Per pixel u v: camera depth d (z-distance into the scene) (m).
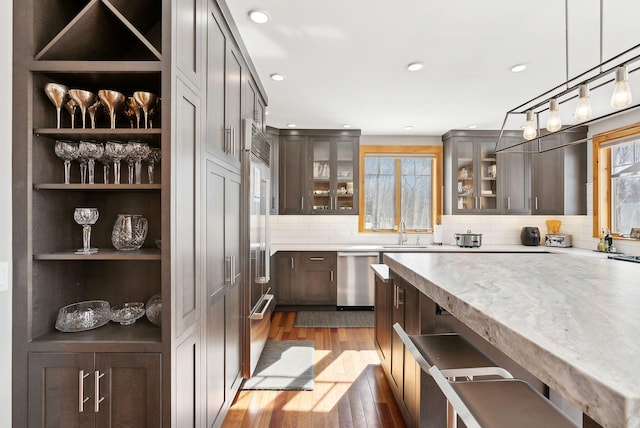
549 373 0.65
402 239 4.88
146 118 1.50
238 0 1.92
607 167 4.19
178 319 1.39
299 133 4.61
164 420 1.32
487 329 0.88
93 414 1.33
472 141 4.64
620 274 1.49
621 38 2.25
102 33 1.47
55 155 1.50
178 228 1.39
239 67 2.34
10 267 1.33
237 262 2.37
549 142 4.52
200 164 1.63
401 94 3.32
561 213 4.48
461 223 4.93
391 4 1.93
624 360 0.61
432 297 1.30
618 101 1.46
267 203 3.10
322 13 2.03
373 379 2.58
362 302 4.40
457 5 1.94
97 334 1.42
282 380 2.56
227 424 2.02
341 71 2.81
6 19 1.33
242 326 2.50
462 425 1.15
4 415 1.31
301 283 4.40
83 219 1.48
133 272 1.68
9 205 1.33
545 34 2.23
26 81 1.36
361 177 5.02
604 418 0.52
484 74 2.85
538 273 1.52
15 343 1.33
